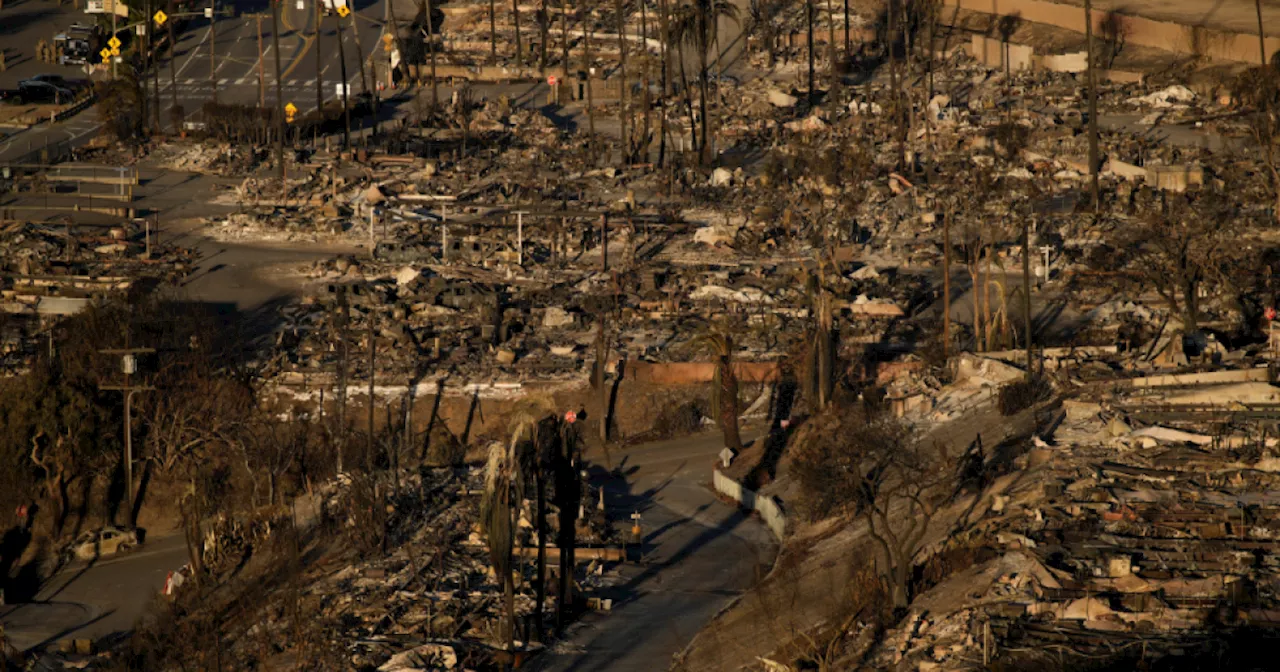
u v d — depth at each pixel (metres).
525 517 92.00
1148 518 76.00
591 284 141.00
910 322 127.69
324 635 77.38
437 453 111.69
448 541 90.62
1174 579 69.00
